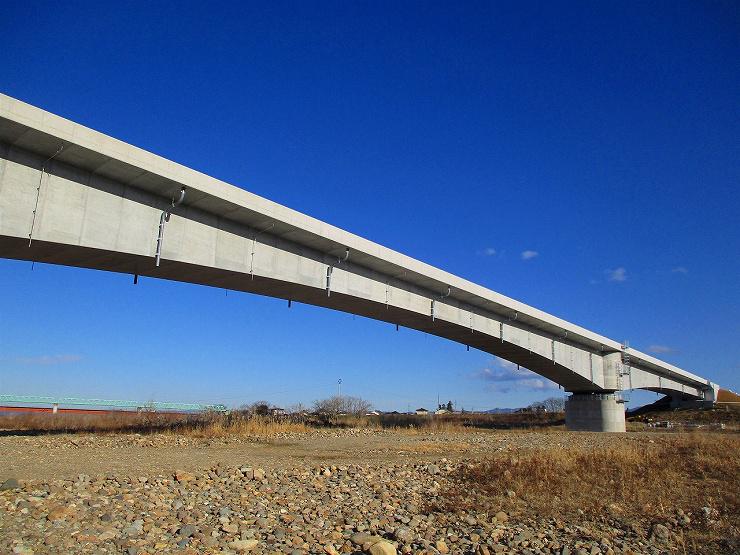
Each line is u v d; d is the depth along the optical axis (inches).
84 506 454.6
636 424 3282.5
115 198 1122.7
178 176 1138.7
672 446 1109.7
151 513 450.9
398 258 1708.9
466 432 2073.1
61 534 374.3
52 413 2103.8
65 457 835.4
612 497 584.7
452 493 619.2
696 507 543.2
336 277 1611.7
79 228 1056.2
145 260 1184.8
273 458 951.0
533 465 752.3
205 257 1272.1
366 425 2294.5
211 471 695.7
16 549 335.9
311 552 381.7
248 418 1899.6
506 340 2301.9
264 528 436.1
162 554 353.7
